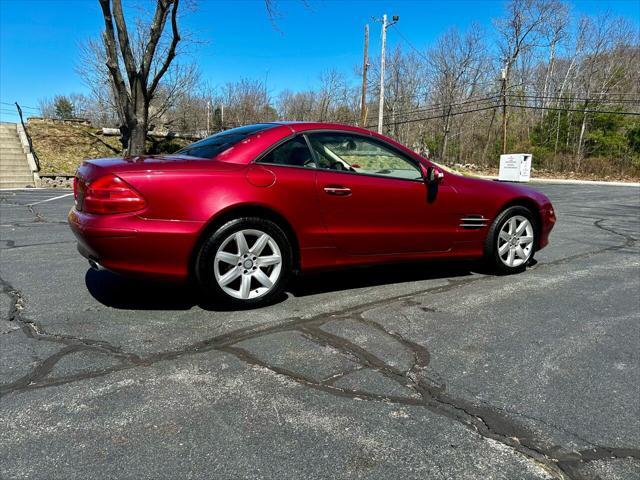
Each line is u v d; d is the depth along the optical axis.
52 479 1.66
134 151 15.24
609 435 1.99
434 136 41.00
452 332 3.08
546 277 4.54
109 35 13.98
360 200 3.67
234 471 1.72
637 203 13.18
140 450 1.82
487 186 4.40
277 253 3.40
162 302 3.51
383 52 25.23
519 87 39.34
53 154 17.66
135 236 2.93
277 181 3.31
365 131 3.89
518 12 36.66
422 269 4.74
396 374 2.48
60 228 6.87
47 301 3.49
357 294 3.85
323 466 1.75
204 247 3.12
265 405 2.15
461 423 2.05
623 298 3.89
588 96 35.88
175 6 14.12
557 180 28.12
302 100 39.97
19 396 2.18
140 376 2.40
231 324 3.11
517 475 1.73
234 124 31.45
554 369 2.58
